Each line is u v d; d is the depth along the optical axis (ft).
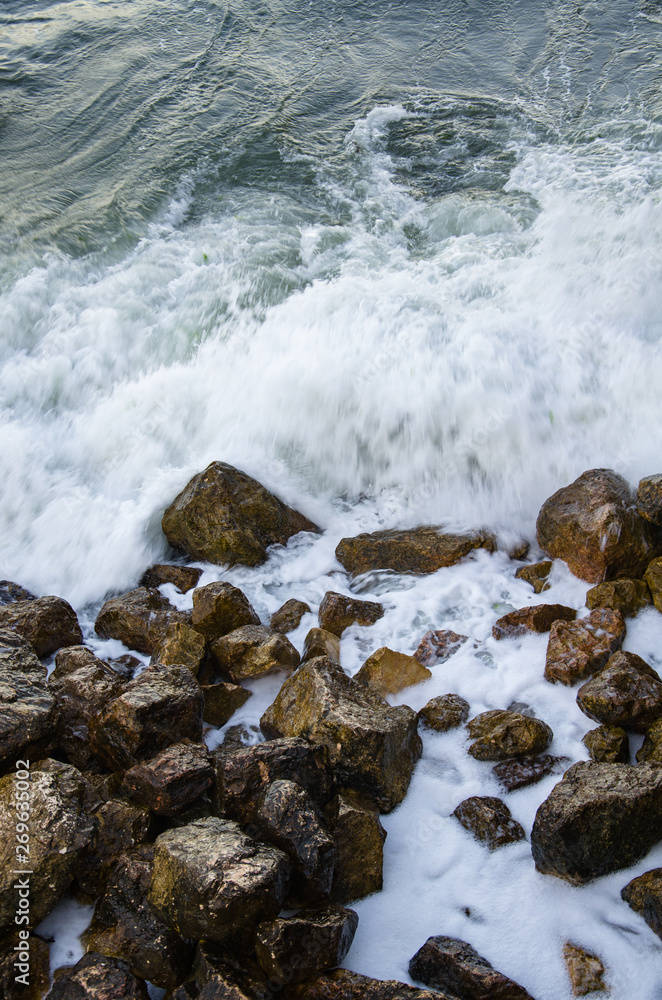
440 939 10.27
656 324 20.63
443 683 14.25
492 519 18.21
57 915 11.02
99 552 18.20
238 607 15.42
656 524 15.83
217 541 17.62
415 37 40.86
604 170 28.55
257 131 34.30
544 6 42.09
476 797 12.20
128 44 42.06
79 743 12.89
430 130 33.68
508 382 19.67
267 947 9.48
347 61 39.34
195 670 14.42
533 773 12.42
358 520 19.03
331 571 17.70
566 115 33.22
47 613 15.49
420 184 30.53
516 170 30.12
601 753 12.44
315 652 14.75
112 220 29.48
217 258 26.78
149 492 19.17
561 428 18.83
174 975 9.96
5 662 13.61
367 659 14.44
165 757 11.85
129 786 11.79
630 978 9.81
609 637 14.17
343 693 12.95
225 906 9.47
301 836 10.44
